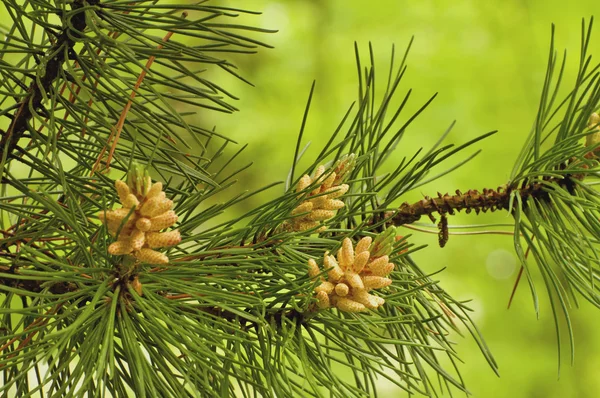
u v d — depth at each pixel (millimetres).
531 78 2848
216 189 696
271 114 2719
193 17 2572
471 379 2340
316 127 2693
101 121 688
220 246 686
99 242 635
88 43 663
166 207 604
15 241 689
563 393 2449
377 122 744
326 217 683
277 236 675
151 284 635
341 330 660
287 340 636
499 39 2906
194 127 717
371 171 758
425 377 716
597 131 719
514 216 736
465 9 2904
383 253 640
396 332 722
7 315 684
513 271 2570
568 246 729
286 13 2826
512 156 2695
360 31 2885
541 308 2545
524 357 2447
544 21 2896
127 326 614
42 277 611
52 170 710
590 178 771
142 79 675
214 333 620
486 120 2760
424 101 2719
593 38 2863
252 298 631
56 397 589
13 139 682
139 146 711
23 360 601
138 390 625
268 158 2656
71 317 663
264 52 2789
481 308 2457
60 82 710
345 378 1972
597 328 2561
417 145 2568
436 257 2504
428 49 2842
